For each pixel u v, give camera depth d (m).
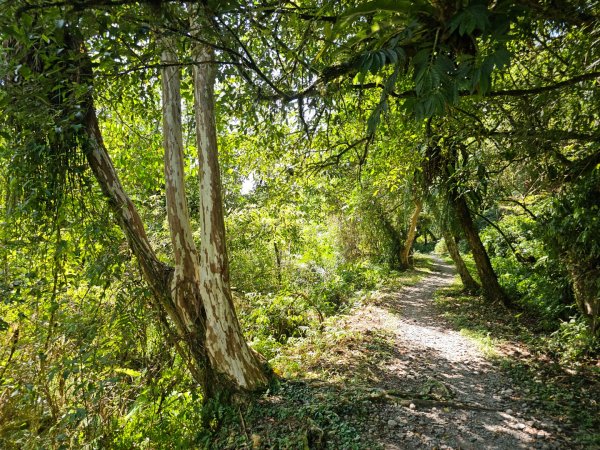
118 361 4.69
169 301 4.76
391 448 3.60
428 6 1.44
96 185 4.48
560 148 4.92
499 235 13.27
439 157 8.66
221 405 4.42
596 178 4.80
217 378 4.59
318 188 10.14
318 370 5.44
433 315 9.33
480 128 4.64
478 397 4.71
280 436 3.76
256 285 10.70
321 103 2.89
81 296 4.82
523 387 4.86
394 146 6.76
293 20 2.11
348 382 5.02
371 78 3.49
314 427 3.75
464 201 9.68
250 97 2.80
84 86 2.36
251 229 10.62
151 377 4.66
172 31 1.77
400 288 13.30
